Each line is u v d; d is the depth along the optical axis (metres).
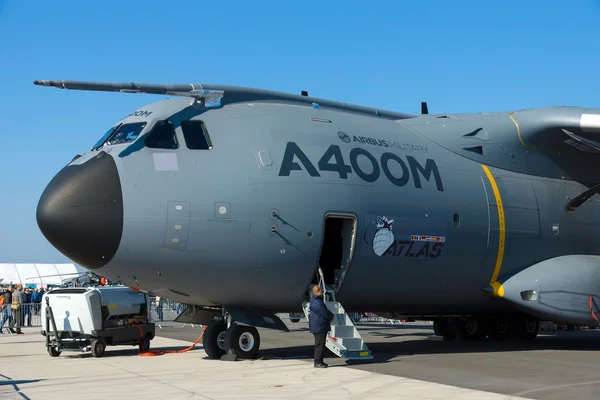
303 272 11.64
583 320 13.70
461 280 13.51
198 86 11.70
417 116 14.90
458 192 13.26
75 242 10.64
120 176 10.79
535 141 14.30
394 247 12.31
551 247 14.47
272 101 12.72
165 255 10.83
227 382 9.32
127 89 10.92
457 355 12.76
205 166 11.09
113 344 14.09
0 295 25.14
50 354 14.22
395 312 15.02
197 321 13.02
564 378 9.57
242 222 11.04
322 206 11.58
